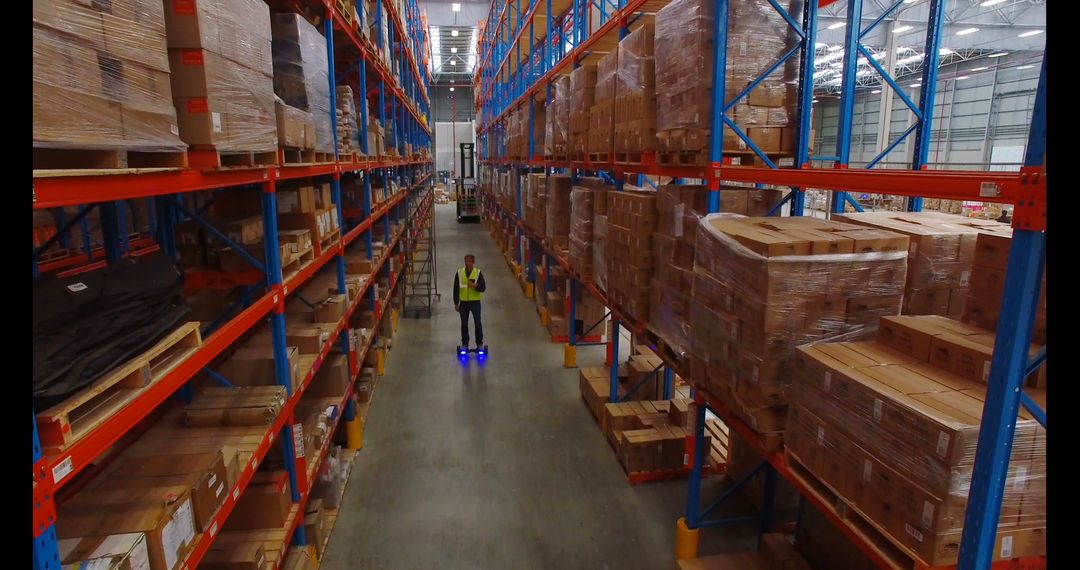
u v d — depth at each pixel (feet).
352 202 23.31
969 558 5.68
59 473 4.35
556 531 14.47
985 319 7.82
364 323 22.88
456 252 57.21
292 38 11.87
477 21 86.43
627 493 16.12
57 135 4.39
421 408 21.62
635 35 15.39
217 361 12.60
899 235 8.96
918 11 59.72
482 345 27.58
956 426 5.72
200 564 9.39
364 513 15.11
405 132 39.19
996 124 76.64
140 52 5.60
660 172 14.78
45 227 17.72
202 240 11.34
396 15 27.61
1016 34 64.08
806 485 8.18
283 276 11.63
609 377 21.72
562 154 25.63
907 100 15.65
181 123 6.97
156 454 8.25
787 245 8.54
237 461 8.58
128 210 21.68
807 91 12.07
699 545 13.93
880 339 8.56
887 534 6.59
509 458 17.99
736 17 11.87
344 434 18.33
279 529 10.62
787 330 8.73
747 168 10.55
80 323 5.82
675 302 13.15
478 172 91.40
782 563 11.35
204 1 6.90
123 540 6.01
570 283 25.21
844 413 7.31
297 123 11.39
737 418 10.47
